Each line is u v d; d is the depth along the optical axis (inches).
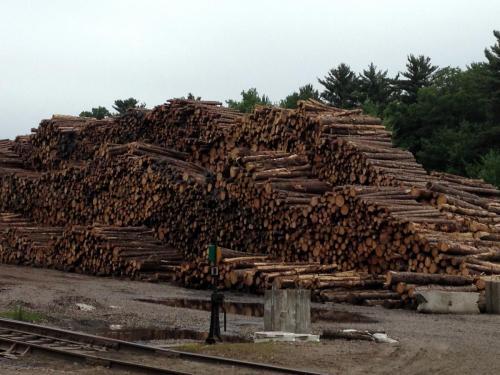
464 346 523.5
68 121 1636.3
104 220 1311.5
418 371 423.8
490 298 779.4
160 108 1379.2
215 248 532.7
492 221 1000.9
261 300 870.4
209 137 1288.1
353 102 2736.2
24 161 1690.5
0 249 1330.0
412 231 865.5
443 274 834.2
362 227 919.0
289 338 535.8
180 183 1167.0
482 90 2122.3
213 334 526.0
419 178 1059.9
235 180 1077.1
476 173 1846.7
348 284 868.0
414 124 2242.9
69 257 1203.9
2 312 651.5
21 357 452.4
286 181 1056.8
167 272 1127.6
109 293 894.4
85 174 1360.7
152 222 1224.8
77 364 436.1
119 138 1464.1
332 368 431.5
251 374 406.9
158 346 498.9
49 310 687.1
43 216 1464.1
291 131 1162.0
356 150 1063.6
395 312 772.0
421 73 2640.3
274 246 1025.5
